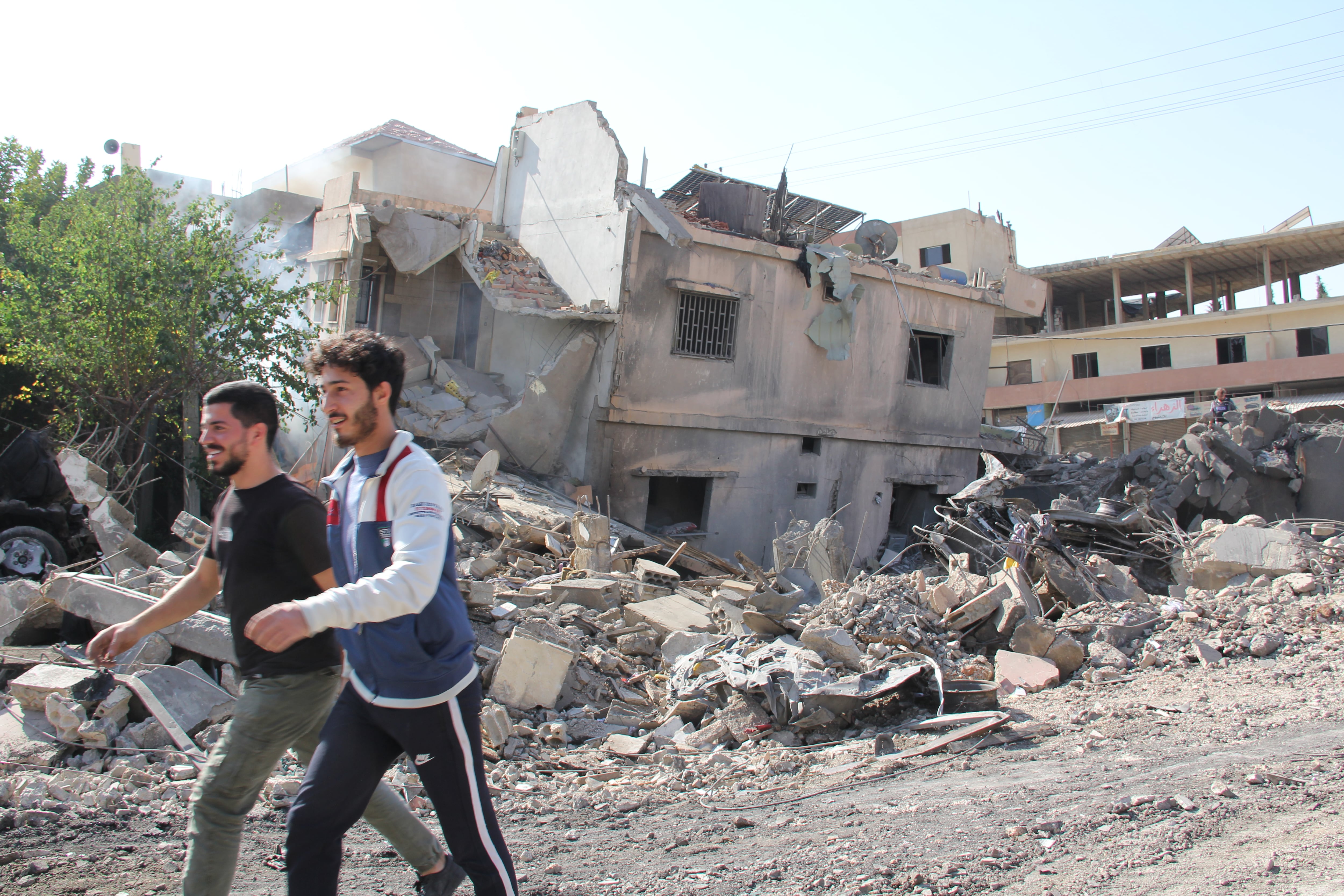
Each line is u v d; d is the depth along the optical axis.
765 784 5.63
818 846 4.13
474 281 16.92
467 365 18.03
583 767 6.16
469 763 2.47
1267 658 7.96
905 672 6.98
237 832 2.52
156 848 3.85
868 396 19.81
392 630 2.36
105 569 8.05
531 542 11.81
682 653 8.38
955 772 5.54
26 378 14.47
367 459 2.57
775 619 8.58
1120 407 34.66
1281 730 5.75
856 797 5.11
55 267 12.91
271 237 15.16
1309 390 32.81
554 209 17.17
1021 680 7.95
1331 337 32.38
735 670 7.28
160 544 14.20
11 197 16.44
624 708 7.38
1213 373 33.91
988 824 4.25
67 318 12.58
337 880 2.37
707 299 16.88
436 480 2.49
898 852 3.93
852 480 19.73
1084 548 14.63
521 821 4.77
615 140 15.81
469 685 2.50
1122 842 3.81
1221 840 3.74
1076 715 6.63
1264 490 18.31
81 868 3.54
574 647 7.61
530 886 3.59
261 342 13.72
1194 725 6.12
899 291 20.19
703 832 4.48
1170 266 36.53
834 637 7.52
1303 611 8.68
